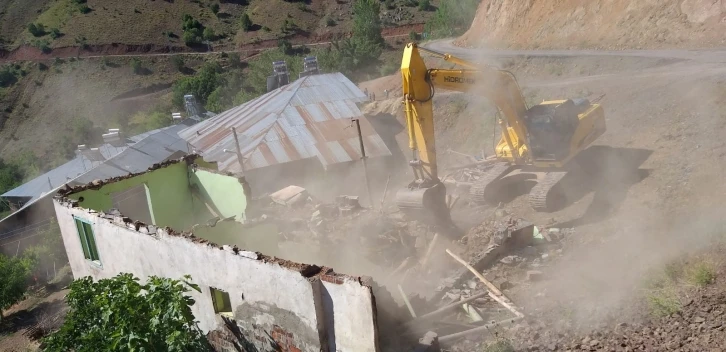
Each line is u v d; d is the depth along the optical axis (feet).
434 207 48.44
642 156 58.90
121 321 28.53
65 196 44.91
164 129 140.67
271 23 283.59
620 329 30.35
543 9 130.00
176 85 236.02
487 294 37.81
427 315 35.32
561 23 120.88
